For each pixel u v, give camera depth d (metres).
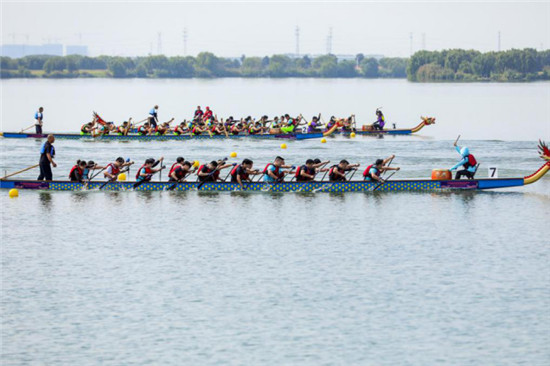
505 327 34.91
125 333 34.59
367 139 109.62
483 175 73.38
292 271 43.06
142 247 48.28
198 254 46.62
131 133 113.44
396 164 81.31
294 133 109.00
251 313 36.78
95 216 56.88
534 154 89.75
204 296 39.12
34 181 67.00
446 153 91.12
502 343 33.25
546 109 193.38
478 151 93.12
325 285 40.62
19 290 40.19
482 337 33.84
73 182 66.44
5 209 59.41
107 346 33.25
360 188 65.56
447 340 33.56
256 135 108.81
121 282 41.44
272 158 86.12
